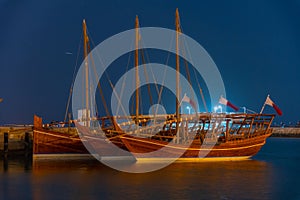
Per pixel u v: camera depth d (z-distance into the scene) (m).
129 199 34.81
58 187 39.56
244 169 52.97
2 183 41.66
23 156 68.56
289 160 67.06
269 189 39.66
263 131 67.12
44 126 65.56
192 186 40.41
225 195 36.72
